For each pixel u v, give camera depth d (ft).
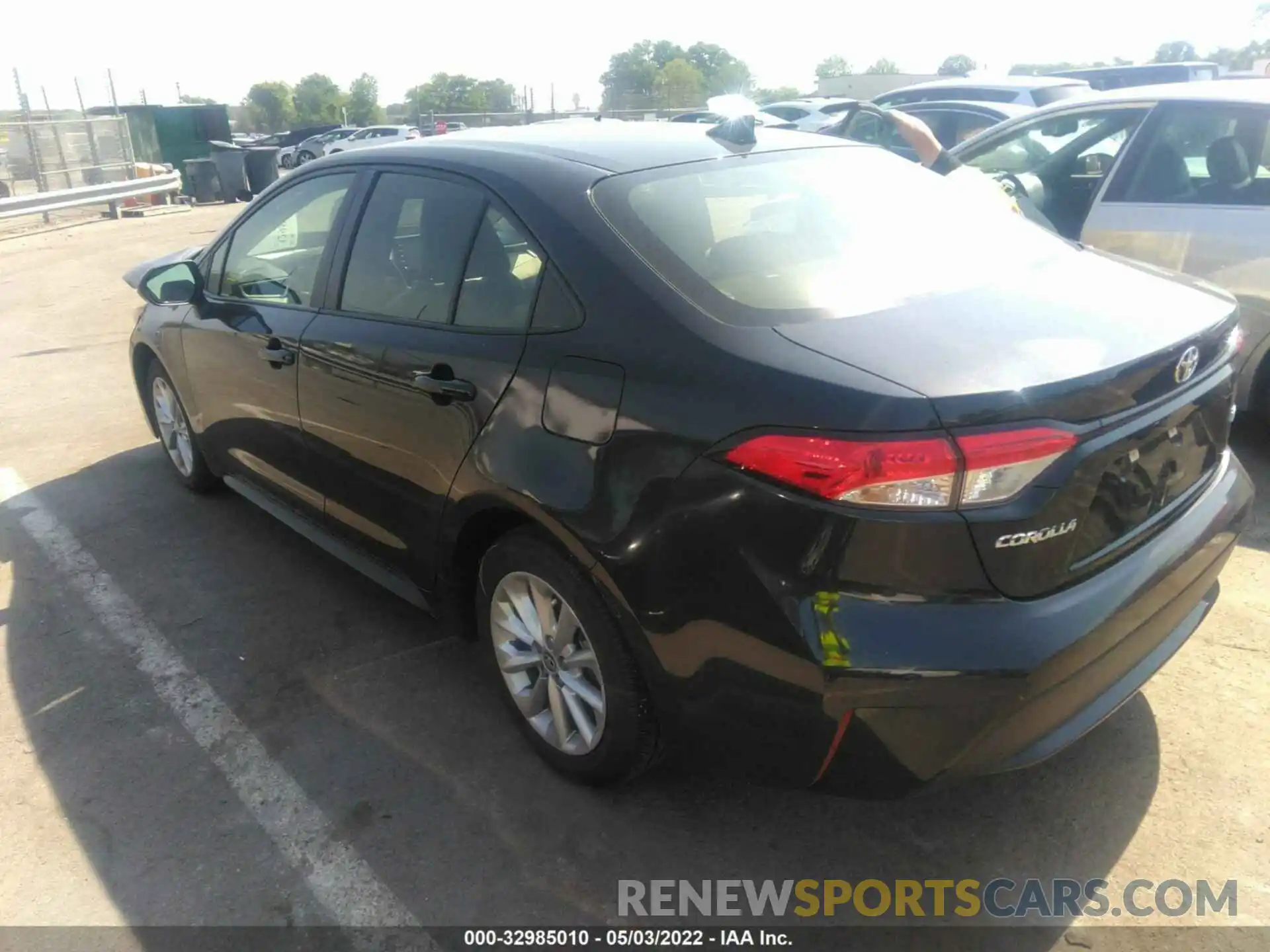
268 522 14.88
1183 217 14.97
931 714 6.57
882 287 8.09
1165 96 15.76
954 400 6.38
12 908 7.90
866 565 6.51
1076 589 7.00
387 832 8.60
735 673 7.09
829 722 6.73
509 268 8.85
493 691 10.58
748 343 7.17
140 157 84.33
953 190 10.53
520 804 8.88
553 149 9.75
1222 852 8.05
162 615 12.31
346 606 12.40
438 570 9.86
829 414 6.51
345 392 10.45
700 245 8.29
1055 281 8.46
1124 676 7.72
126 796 9.12
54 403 21.22
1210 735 9.36
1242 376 14.76
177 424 15.55
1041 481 6.55
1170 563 7.65
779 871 8.09
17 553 14.07
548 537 8.30
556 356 8.11
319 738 9.87
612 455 7.57
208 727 10.09
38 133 61.98
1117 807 8.55
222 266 13.37
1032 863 8.05
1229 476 8.87
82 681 10.96
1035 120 18.04
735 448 6.83
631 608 7.54
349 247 10.83
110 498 15.90
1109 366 6.90
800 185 9.61
